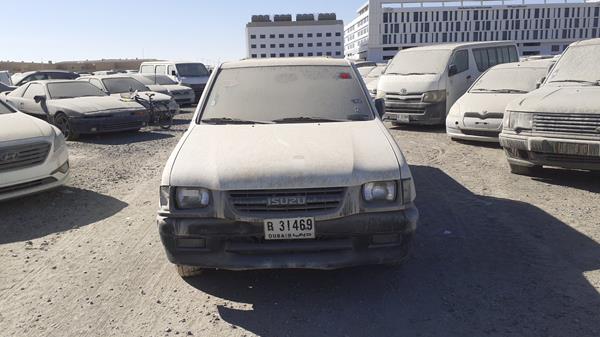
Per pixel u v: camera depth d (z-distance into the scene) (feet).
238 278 12.61
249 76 16.02
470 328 10.03
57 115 37.19
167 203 10.98
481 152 28.48
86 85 41.98
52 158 19.40
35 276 13.05
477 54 42.86
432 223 16.28
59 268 13.53
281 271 12.91
